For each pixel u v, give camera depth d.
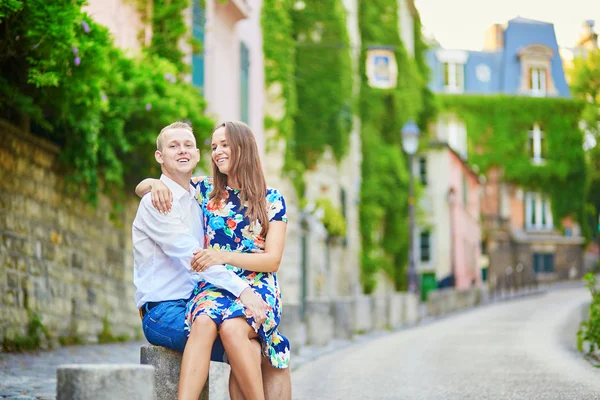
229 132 5.87
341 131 35.62
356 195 40.81
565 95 71.94
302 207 32.06
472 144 69.62
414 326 28.17
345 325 20.86
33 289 13.93
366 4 43.00
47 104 12.80
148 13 20.94
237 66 26.77
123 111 15.71
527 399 9.25
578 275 71.88
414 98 44.25
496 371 12.27
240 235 5.82
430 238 54.16
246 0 27.41
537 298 51.97
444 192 54.25
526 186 70.38
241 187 5.85
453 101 69.44
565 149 70.50
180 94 17.02
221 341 5.60
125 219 18.31
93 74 12.59
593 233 77.06
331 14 35.72
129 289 18.44
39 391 9.02
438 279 53.91
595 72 81.62
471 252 62.66
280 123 31.12
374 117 42.28
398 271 43.03
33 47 11.47
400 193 42.56
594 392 9.69
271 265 5.69
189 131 5.98
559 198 70.81
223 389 8.77
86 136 14.12
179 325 5.53
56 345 14.55
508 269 70.31
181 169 5.89
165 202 5.71
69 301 15.34
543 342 18.11
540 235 70.75
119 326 17.73
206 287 5.55
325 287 35.47
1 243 12.98
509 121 69.69
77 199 15.80
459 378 11.52
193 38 21.81
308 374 12.64
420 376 11.95
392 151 42.41
